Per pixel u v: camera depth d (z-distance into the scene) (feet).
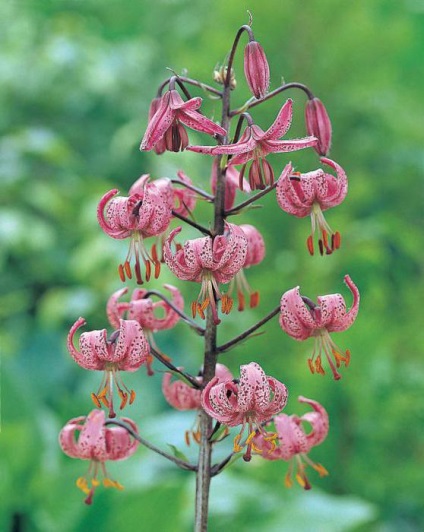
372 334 16.83
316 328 7.91
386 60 22.40
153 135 7.47
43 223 20.16
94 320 20.47
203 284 7.59
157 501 12.96
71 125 22.39
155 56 24.25
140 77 22.90
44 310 19.13
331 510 13.42
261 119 21.53
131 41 24.75
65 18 23.35
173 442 14.47
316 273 19.11
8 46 22.24
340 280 20.02
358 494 17.28
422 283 20.42
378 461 17.21
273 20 21.03
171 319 8.96
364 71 22.15
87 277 19.54
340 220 19.24
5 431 13.58
